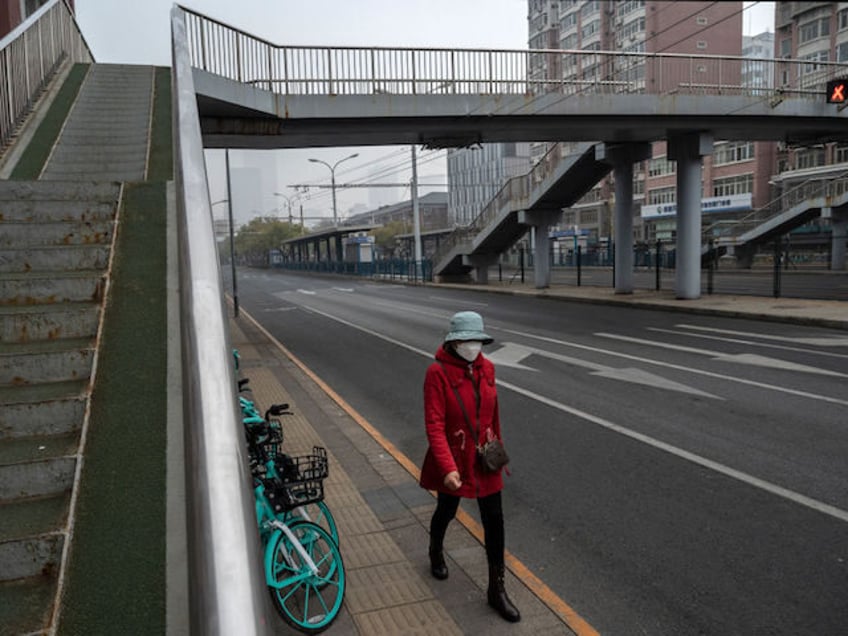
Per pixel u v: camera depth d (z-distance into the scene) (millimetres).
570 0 61688
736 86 18906
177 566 2365
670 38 35781
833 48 36812
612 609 3717
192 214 2766
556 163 25109
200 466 1580
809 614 3602
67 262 4531
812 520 4770
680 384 9227
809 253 39656
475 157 101500
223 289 2400
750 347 12172
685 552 4363
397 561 4219
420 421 7934
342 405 8781
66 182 5504
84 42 16344
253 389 9883
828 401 8047
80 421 3250
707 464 6000
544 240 28297
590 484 5633
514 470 6031
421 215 121250
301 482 3504
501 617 3576
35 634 2135
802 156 48000
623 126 19078
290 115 15875
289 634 3361
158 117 9320
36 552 2475
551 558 4348
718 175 55688
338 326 18375
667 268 38719
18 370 3514
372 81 16375
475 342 3531
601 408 8102
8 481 2828
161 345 3650
